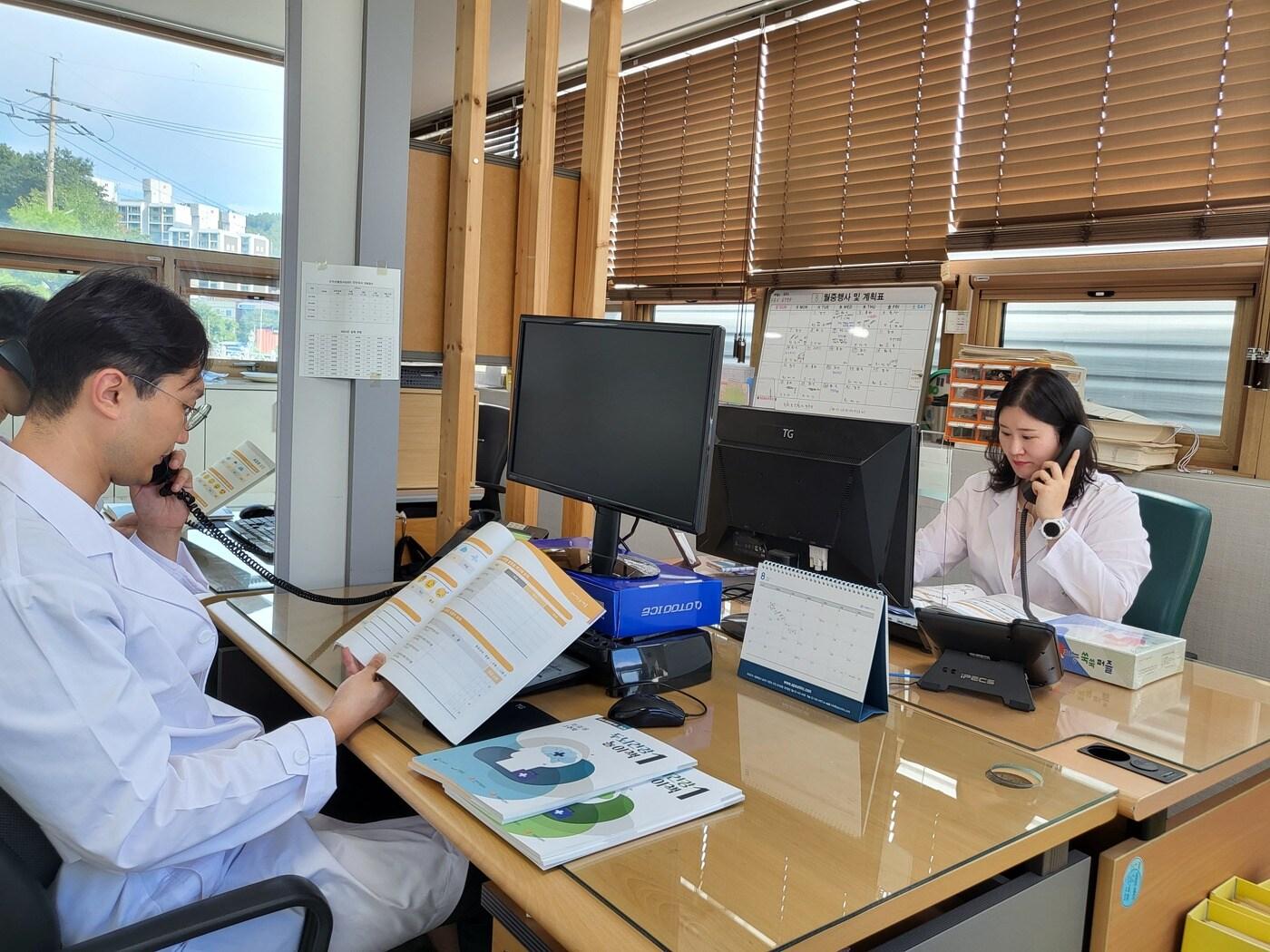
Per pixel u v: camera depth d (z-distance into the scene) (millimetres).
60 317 1081
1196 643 2541
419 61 4547
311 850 1239
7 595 950
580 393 1646
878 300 3295
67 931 1079
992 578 2250
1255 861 1524
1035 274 3047
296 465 2051
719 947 819
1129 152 2760
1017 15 2980
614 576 1598
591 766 1155
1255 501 2410
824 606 1506
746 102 3822
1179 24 2625
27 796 964
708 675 1604
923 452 1801
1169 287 2773
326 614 1828
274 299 2283
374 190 2029
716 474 1973
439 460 2359
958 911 1113
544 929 997
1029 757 1302
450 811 1063
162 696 1155
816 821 1078
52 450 1099
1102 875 1254
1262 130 2484
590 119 2508
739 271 3906
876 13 3354
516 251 2445
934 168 3234
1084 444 2100
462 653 1344
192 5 2133
